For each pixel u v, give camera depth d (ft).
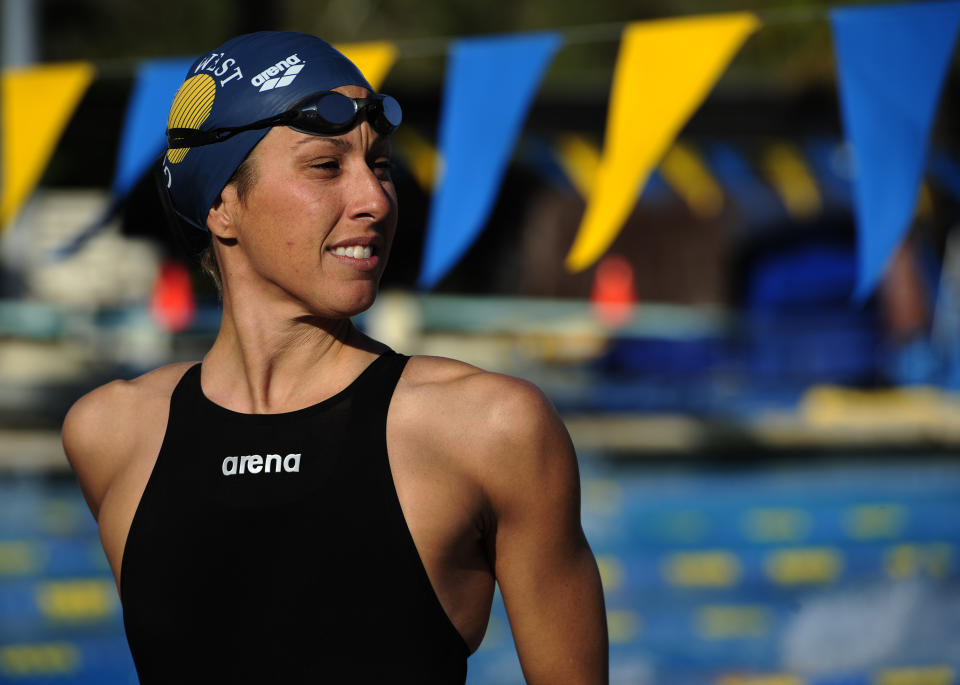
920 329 140.15
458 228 29.25
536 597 15.30
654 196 150.00
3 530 88.63
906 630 71.56
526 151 139.54
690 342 144.97
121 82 117.29
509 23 245.04
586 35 29.48
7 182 35.63
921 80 25.61
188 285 130.41
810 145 142.72
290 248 15.38
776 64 182.19
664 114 27.22
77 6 213.87
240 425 15.67
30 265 131.34
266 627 14.74
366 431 15.05
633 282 153.38
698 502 103.30
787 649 68.18
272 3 122.83
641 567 86.38
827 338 143.64
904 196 24.93
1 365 125.49
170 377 17.38
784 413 127.13
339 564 14.62
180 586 15.26
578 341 144.56
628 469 114.32
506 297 159.22
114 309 134.10
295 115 15.16
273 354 16.05
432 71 196.44
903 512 100.63
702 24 27.81
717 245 152.35
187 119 16.08
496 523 15.15
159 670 15.64
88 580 79.51
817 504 103.09
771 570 85.61
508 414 14.76
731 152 143.64
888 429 121.19
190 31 221.46
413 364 15.74
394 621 14.58
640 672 64.64
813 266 150.30
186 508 15.46
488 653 66.59
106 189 135.74
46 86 35.53
